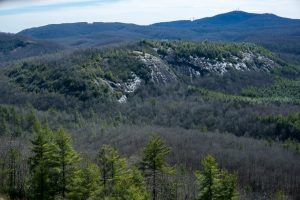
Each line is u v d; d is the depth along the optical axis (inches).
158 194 2564.0
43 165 1895.9
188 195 3102.9
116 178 1911.9
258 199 3934.5
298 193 4116.6
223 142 5423.2
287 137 5856.3
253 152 4985.2
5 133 5032.0
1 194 2500.0
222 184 1855.3
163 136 5541.3
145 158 2039.9
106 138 5487.2
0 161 2854.3
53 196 1919.3
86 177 1873.8
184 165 4237.2
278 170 4522.6
